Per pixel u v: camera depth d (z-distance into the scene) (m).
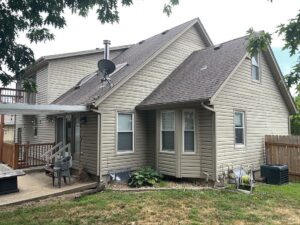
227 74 10.12
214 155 9.66
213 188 9.20
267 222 6.02
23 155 13.59
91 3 6.00
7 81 5.62
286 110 14.65
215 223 5.95
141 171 10.41
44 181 10.68
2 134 15.47
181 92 10.62
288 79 4.35
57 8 5.79
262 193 8.63
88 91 12.53
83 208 7.12
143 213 6.62
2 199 8.10
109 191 9.12
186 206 7.16
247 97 11.77
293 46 4.13
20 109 8.98
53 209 7.12
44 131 16.16
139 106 11.42
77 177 11.10
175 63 13.65
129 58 14.43
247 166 11.38
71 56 16.08
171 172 10.55
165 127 11.05
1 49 5.38
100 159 10.38
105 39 13.03
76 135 12.30
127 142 11.34
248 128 11.70
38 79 16.59
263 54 12.98
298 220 6.16
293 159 11.45
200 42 15.29
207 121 9.97
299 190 9.27
